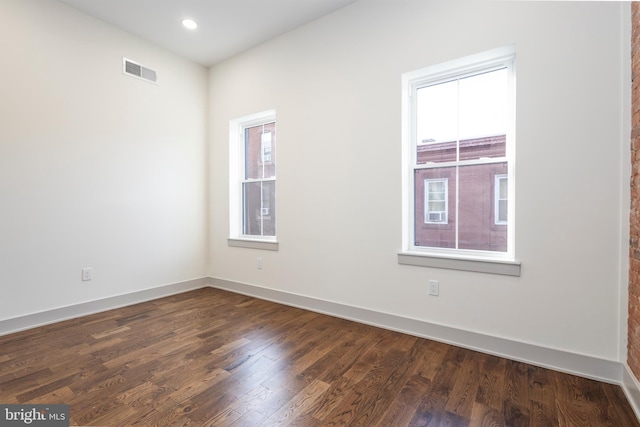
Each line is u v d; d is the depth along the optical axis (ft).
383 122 8.70
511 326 6.99
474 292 7.43
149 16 9.89
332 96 9.64
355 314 9.28
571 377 6.20
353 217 9.29
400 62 8.38
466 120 8.00
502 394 5.64
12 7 8.33
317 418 5.01
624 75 5.81
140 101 11.16
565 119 6.38
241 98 12.17
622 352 5.85
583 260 6.26
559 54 6.42
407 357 7.04
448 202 8.23
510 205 7.38
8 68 8.29
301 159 10.41
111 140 10.40
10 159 8.36
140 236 11.24
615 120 5.96
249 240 11.98
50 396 5.52
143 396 5.55
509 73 7.39
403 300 8.45
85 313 9.80
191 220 12.86
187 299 11.55
